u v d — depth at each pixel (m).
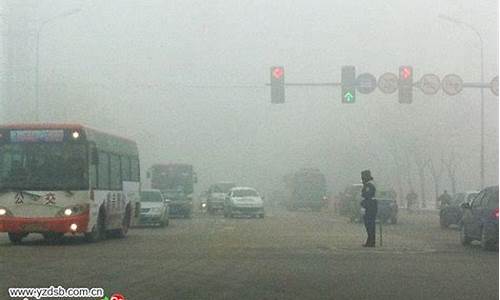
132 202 30.22
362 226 38.47
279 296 13.34
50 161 23.45
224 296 13.30
